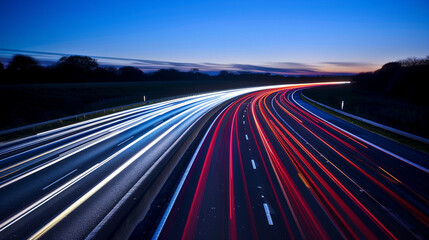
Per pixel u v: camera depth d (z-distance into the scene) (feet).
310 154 46.96
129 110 119.14
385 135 62.13
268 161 42.96
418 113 100.01
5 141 61.11
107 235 19.83
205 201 28.94
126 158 46.32
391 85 175.94
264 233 22.84
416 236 22.45
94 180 36.06
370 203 28.37
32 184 34.94
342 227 23.73
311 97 167.53
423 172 37.65
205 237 22.34
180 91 229.86
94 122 87.61
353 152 48.21
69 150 52.08
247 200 29.04
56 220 25.71
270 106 128.06
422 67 151.74
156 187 30.86
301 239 21.98
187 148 51.62
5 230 24.20
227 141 57.16
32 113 106.11
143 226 24.14
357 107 120.47
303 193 30.81
